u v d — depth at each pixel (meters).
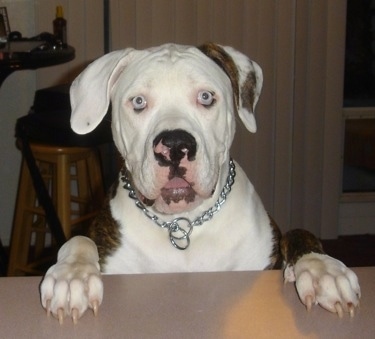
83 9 2.79
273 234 1.29
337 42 2.93
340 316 0.79
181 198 1.09
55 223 2.05
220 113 1.17
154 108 1.14
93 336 0.75
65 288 0.83
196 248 1.21
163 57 1.16
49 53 2.19
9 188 2.96
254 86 1.27
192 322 0.76
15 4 2.82
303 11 2.87
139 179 1.12
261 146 2.95
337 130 3.01
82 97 1.22
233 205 1.22
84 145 2.03
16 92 2.89
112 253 1.22
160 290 0.84
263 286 0.86
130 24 2.79
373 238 3.13
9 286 0.86
